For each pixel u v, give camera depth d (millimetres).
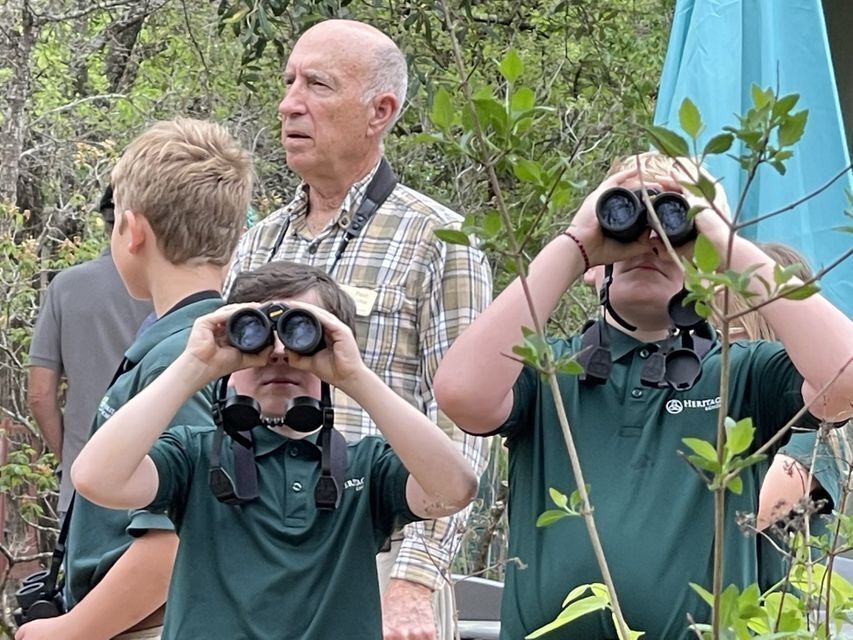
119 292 16656
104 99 29109
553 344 7918
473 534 16547
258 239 10977
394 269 10281
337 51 10516
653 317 7605
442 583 9438
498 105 5590
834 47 17656
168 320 8695
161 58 29547
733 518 7324
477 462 9844
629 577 7238
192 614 7297
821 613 7055
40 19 22984
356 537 7438
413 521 7621
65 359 16688
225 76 27547
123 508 7281
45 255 25062
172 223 8867
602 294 7840
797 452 8898
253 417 7246
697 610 7172
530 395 7746
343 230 10523
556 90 22703
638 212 7309
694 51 11688
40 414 17000
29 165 26266
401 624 9164
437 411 9906
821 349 7238
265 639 7184
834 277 11195
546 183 5648
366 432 9820
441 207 10633
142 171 8930
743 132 5184
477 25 22156
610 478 7461
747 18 11742
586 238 7641
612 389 7637
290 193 26266
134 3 27281
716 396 7531
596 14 23688
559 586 7383
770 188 11188
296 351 7184
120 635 8758
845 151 11461
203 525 7418
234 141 9625
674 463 7406
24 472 18969
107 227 14711
